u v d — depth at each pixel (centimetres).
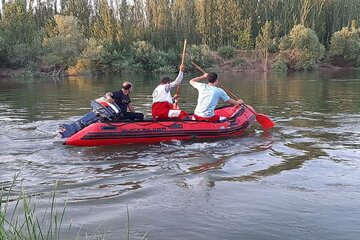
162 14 5528
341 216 441
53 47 4159
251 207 468
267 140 828
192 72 4656
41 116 1150
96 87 2412
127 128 791
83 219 432
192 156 706
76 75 4138
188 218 438
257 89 2116
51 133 880
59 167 638
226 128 857
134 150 748
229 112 973
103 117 812
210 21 5475
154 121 816
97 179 576
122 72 4581
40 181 566
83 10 5709
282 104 1435
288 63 4766
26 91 2106
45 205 470
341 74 3741
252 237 393
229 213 451
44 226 405
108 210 460
